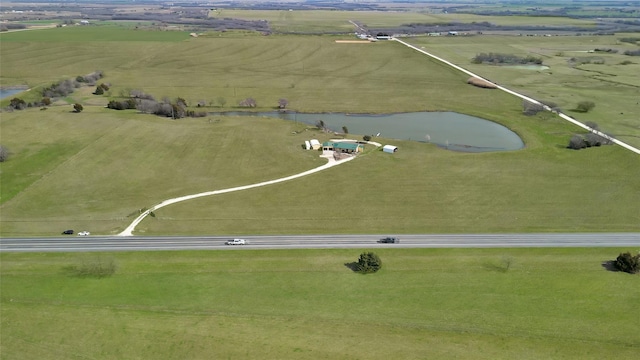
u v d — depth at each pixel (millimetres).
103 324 67125
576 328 66875
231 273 80875
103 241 90875
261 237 93250
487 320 68562
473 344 63000
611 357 61031
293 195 112000
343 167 128125
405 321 68125
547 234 94688
